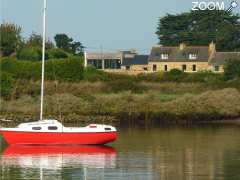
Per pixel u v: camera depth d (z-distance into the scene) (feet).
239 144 572.10
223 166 470.80
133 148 547.08
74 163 479.82
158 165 473.67
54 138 538.88
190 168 463.83
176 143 577.43
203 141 591.78
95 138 543.80
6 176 434.71
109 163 479.82
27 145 540.11
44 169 458.50
